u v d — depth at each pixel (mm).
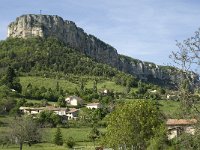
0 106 153500
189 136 18031
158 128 51594
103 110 165625
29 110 170500
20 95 197375
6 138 99250
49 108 178000
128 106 59188
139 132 57812
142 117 57312
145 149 57625
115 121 59719
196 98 17703
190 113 17688
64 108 180750
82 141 120062
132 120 57875
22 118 103625
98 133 122312
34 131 102438
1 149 97625
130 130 57719
